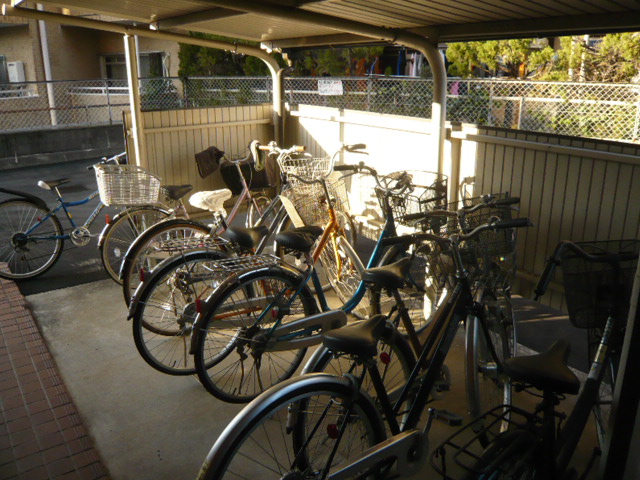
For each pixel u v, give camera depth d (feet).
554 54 28.68
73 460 8.15
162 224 12.07
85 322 12.65
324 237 11.21
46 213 15.19
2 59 45.16
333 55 32.45
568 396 9.75
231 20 14.39
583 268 7.43
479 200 13.16
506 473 5.40
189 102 35.32
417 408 7.09
